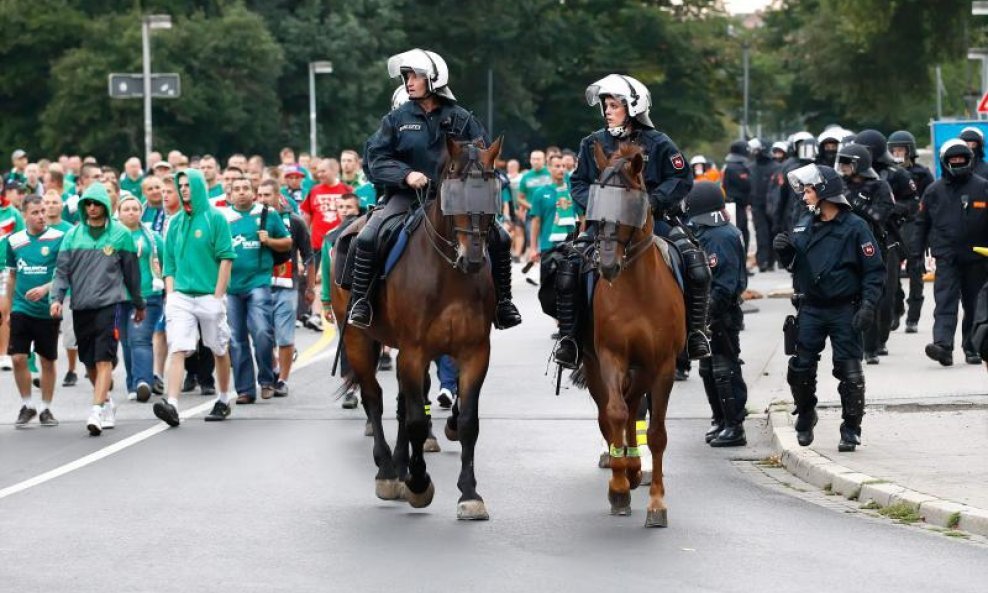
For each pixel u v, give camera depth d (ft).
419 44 293.43
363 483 43.11
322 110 269.03
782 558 33.65
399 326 38.63
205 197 54.80
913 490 39.09
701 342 39.37
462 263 36.88
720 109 345.31
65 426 54.75
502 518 38.19
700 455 47.32
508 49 295.69
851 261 44.78
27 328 54.70
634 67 306.55
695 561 33.40
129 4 251.60
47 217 54.95
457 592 30.83
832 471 41.88
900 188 69.15
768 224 116.57
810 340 45.39
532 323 85.92
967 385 56.90
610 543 35.24
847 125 314.76
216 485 42.91
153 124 243.81
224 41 239.50
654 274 37.01
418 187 39.63
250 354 59.67
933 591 30.73
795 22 327.47
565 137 314.35
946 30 185.47
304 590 31.09
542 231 93.91
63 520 38.42
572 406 57.00
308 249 64.69
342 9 269.23
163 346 63.16
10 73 249.14
